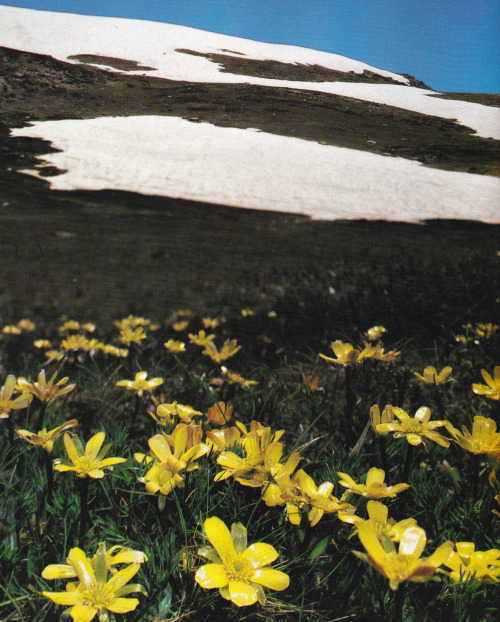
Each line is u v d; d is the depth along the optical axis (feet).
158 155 25.05
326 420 2.18
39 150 24.07
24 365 2.81
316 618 1.33
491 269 5.88
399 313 4.09
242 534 1.24
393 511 1.60
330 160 27.81
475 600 1.27
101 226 10.64
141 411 2.24
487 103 60.54
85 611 1.14
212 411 1.61
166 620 1.29
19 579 1.38
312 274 6.23
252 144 30.32
